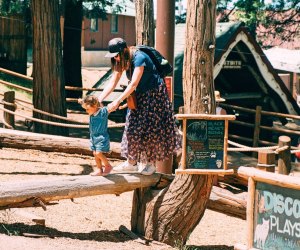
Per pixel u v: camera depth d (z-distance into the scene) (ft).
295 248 16.80
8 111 42.27
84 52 138.92
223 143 21.71
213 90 22.48
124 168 22.94
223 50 51.42
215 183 30.04
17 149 39.11
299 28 73.77
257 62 54.29
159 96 21.12
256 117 49.80
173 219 23.11
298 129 71.61
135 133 21.24
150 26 36.14
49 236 21.99
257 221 17.75
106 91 21.39
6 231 21.56
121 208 29.30
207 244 26.48
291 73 116.88
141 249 22.26
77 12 74.95
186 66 22.35
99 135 21.62
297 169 42.11
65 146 37.42
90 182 21.93
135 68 20.62
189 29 22.16
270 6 68.80
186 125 21.49
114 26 147.64
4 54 90.68
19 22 89.71
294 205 16.79
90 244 21.89
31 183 21.40
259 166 27.99
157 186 23.56
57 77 46.52
